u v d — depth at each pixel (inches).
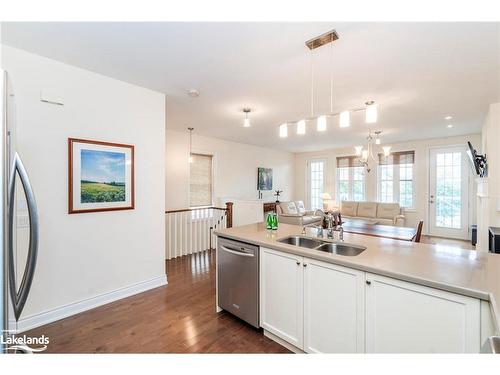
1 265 30.9
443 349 48.9
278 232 97.7
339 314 63.5
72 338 80.7
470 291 45.3
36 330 84.7
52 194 90.8
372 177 282.2
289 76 103.0
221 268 97.1
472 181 223.6
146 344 77.9
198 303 106.0
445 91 118.5
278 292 77.3
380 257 64.4
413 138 242.5
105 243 105.3
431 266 57.5
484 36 74.1
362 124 184.4
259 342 79.1
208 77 104.5
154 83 111.8
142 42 78.9
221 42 78.4
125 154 110.7
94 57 88.7
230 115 160.7
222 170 250.7
